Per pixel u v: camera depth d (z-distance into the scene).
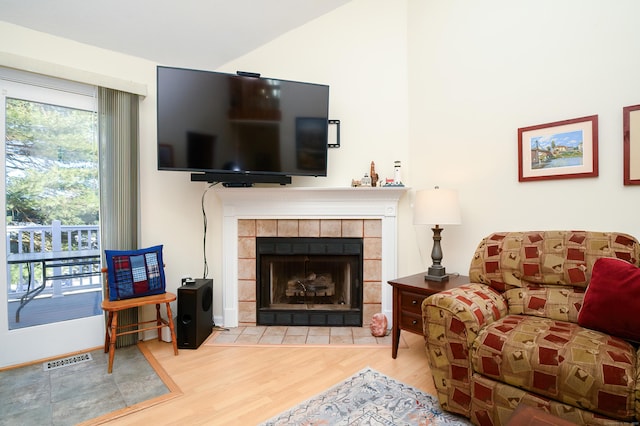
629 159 1.84
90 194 2.61
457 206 2.34
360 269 2.95
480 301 1.75
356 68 3.01
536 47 2.20
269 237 2.99
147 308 2.76
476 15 2.51
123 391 1.94
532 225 2.25
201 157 2.55
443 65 2.71
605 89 1.93
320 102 2.80
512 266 1.97
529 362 1.37
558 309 1.72
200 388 1.96
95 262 2.63
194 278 3.00
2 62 2.10
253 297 2.99
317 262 3.14
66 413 1.72
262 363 2.27
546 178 2.16
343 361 2.29
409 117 2.97
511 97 2.33
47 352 2.38
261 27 2.86
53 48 2.34
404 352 2.44
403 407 1.75
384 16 2.99
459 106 2.62
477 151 2.52
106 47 2.56
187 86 2.50
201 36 2.73
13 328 2.29
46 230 2.42
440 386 1.70
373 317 2.79
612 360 1.24
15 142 2.29
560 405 1.30
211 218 3.07
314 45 3.03
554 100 2.13
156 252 2.60
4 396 1.89
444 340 1.67
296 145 2.75
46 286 2.42
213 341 2.65
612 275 1.54
